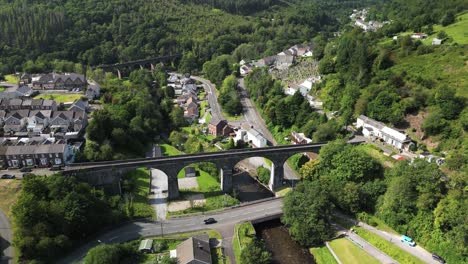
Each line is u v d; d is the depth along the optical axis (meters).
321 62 177.12
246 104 183.75
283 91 170.25
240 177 126.69
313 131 132.38
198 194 109.62
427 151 108.00
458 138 103.62
